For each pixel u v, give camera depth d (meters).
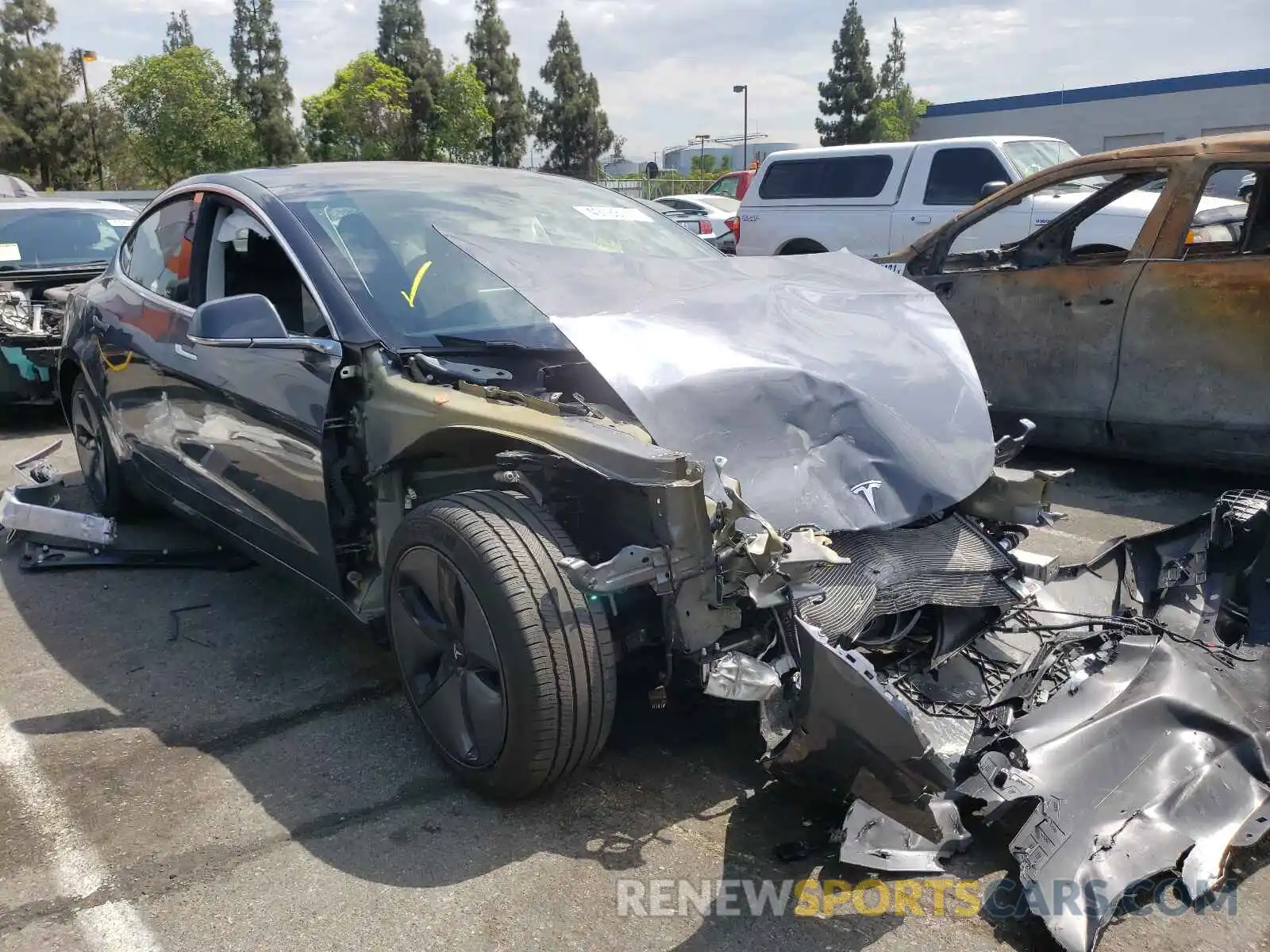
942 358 3.13
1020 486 2.94
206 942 2.21
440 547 2.56
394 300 3.20
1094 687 2.56
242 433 3.44
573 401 2.77
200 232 3.92
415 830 2.59
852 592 2.58
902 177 10.15
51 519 4.49
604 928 2.24
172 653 3.68
